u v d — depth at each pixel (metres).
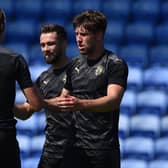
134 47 32.88
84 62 14.02
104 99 13.17
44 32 15.93
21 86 12.70
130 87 30.69
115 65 13.59
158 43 33.16
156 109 29.94
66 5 34.81
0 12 12.44
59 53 15.86
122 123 29.20
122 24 33.88
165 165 27.98
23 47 33.34
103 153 13.75
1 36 12.55
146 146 28.56
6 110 12.45
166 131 29.27
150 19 34.16
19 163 12.84
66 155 14.24
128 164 28.05
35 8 35.00
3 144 12.40
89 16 13.53
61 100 12.97
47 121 15.62
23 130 29.16
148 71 31.36
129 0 34.72
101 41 13.79
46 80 16.06
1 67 12.40
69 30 33.75
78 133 13.96
